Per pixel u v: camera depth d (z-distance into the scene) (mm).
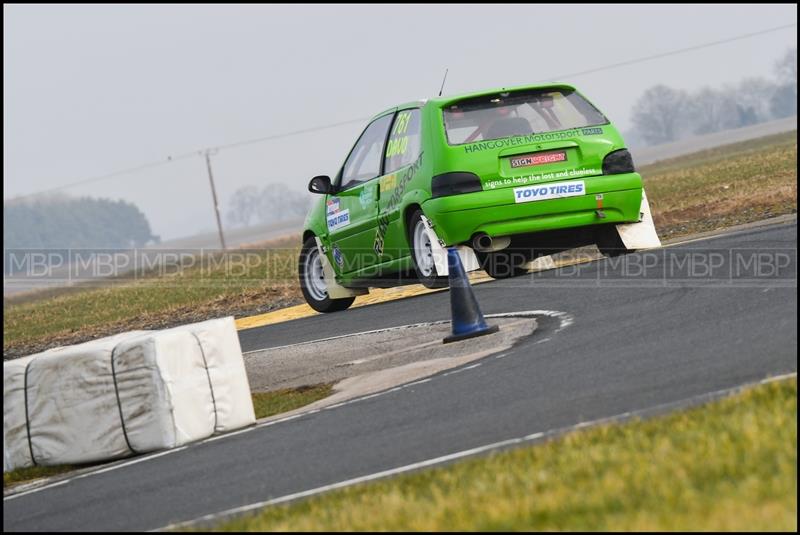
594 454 15438
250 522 15867
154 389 23938
